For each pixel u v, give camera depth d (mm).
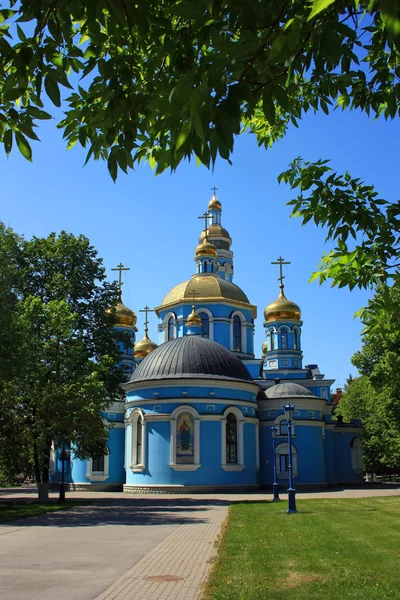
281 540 16359
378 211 9695
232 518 22875
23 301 35781
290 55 5133
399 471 74188
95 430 31875
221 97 5133
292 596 9570
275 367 59500
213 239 67188
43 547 15664
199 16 5082
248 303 54125
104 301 40312
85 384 31375
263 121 11164
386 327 10789
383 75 8461
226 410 41688
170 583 11000
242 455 41938
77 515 25062
